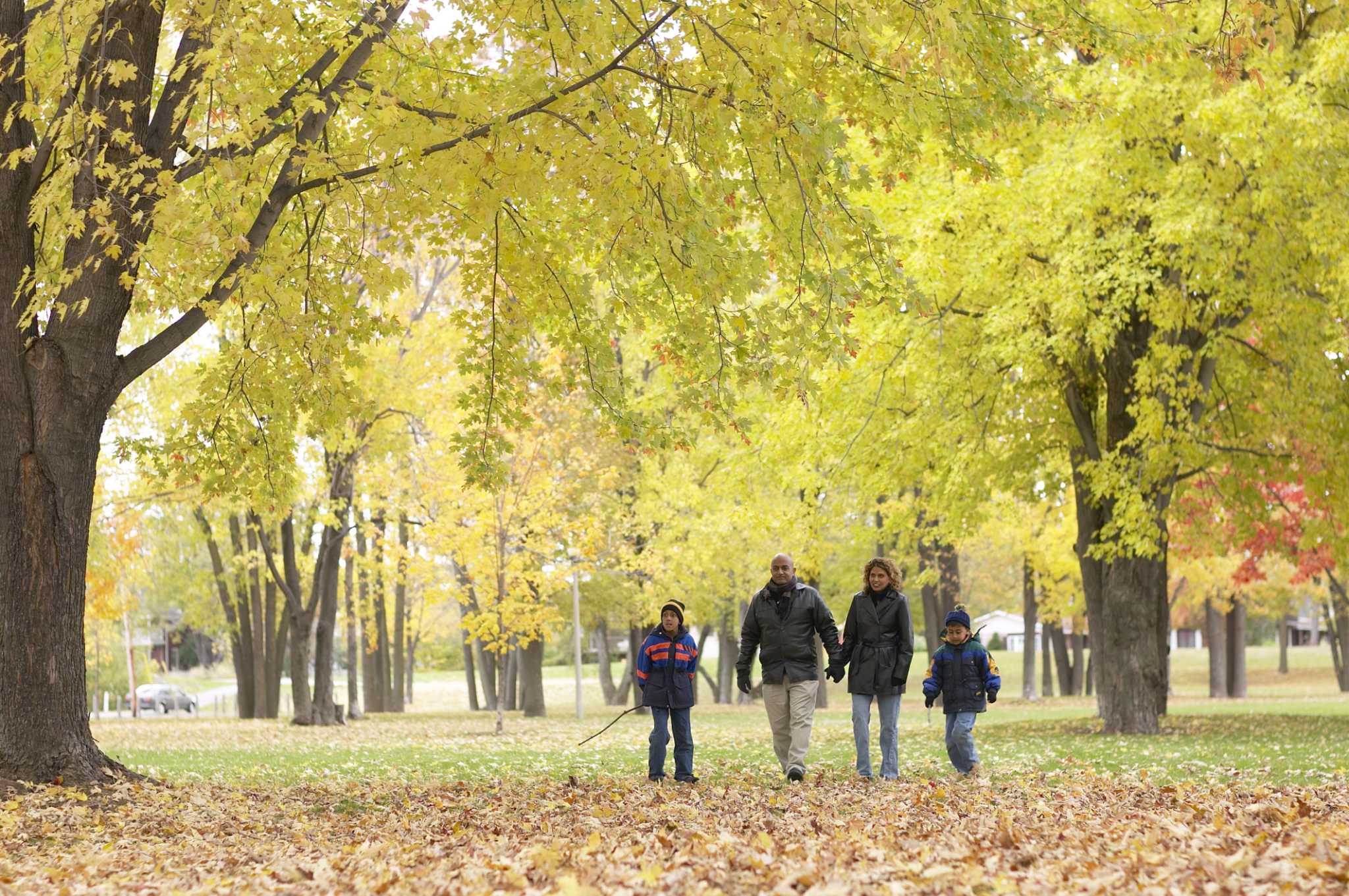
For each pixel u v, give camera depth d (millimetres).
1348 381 16547
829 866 5379
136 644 52312
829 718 26328
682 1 7398
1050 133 15039
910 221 15797
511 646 21797
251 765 13156
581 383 11250
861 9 7441
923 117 8898
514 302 10461
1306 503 21766
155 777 10523
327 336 9984
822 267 9250
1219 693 39250
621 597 34156
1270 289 14742
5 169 9484
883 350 16578
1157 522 16672
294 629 27297
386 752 15523
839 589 38375
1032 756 12680
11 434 9367
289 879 5605
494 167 8234
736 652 42312
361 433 25750
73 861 6285
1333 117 14398
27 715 9227
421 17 8484
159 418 25375
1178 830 6156
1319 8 14602
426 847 6547
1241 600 39406
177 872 5898
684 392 9969
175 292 10109
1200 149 14414
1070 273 14625
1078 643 49844
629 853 5758
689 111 8508
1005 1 9891
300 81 9258
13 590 9273
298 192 9648
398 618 40031
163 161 9320
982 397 17016
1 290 9477
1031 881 4945
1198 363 16109
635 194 8062
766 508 19062
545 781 10242
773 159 8695
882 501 21578
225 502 22344
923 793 8672
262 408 11938
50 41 9945
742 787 9422
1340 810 7086
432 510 25953
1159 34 11047
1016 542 37688
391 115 8039
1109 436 17438
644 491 31062
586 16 7797
